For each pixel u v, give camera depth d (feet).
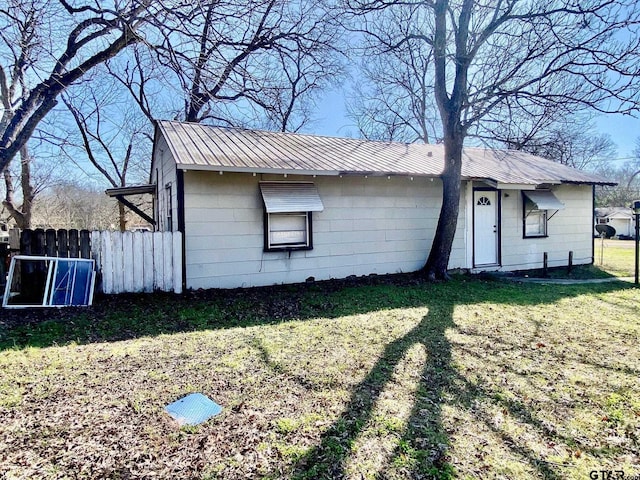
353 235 29.99
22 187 50.55
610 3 23.90
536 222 38.96
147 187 36.91
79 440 8.58
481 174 33.68
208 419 9.54
